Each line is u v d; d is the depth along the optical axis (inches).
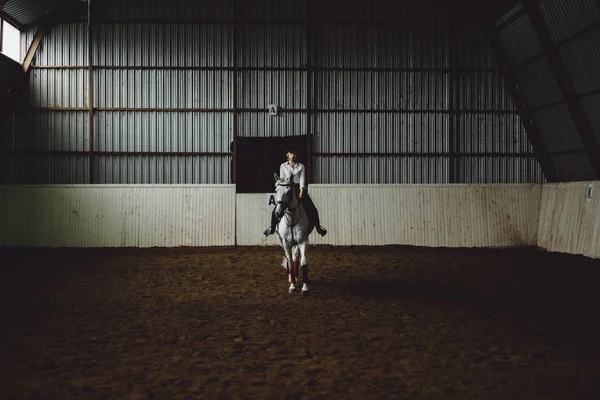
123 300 366.9
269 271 486.9
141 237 663.1
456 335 275.7
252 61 696.4
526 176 703.7
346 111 701.3
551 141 674.8
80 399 191.6
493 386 202.5
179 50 691.4
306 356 242.1
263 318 314.7
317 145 701.3
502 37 678.5
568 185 627.5
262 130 698.2
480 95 703.1
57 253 606.9
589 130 597.9
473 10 690.8
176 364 230.5
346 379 211.2
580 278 446.0
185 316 321.1
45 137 681.6
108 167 689.6
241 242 669.3
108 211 661.9
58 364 230.4
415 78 701.9
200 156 695.1
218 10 692.7
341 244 667.4
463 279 444.8
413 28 700.0
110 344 261.3
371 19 700.0
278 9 695.7
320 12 698.2
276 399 191.6
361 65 700.0
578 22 547.2
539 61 627.8
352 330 287.7
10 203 657.0
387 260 552.7
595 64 551.2
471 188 677.3
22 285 417.7
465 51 701.9
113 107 686.5
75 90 683.4
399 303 354.3
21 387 203.3
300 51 698.2
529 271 483.8
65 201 659.4
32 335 277.3
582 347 251.1
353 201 672.4
